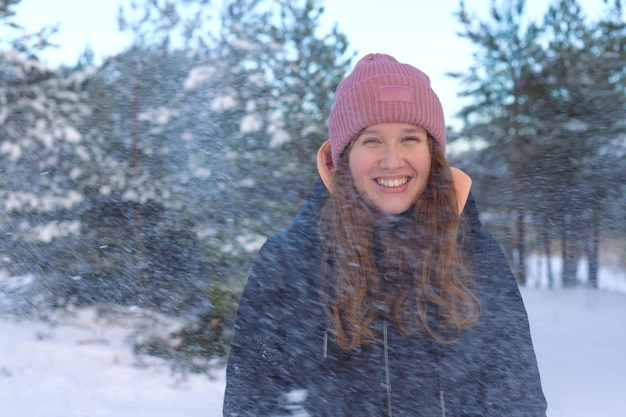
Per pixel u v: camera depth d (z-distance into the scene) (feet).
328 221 4.57
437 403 4.33
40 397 11.25
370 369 4.36
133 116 20.40
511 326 4.45
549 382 13.03
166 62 21.33
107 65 21.67
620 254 37.93
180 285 17.17
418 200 4.68
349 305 4.36
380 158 4.56
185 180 18.93
